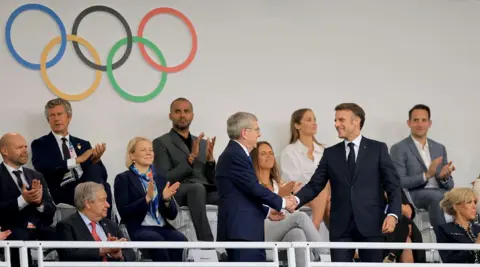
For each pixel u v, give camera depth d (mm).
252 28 28938
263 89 28797
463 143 30141
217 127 28234
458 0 30750
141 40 27672
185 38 28234
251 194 21125
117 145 27156
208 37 28469
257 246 20125
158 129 27562
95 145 26766
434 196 27516
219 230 21250
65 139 25344
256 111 28641
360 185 22172
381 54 29891
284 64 29062
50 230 22625
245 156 21234
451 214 23297
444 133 30047
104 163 26953
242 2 28938
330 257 22859
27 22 26734
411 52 30141
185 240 23188
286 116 28844
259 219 21234
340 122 22422
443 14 30562
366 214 22000
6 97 26312
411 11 30344
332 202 22375
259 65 28844
